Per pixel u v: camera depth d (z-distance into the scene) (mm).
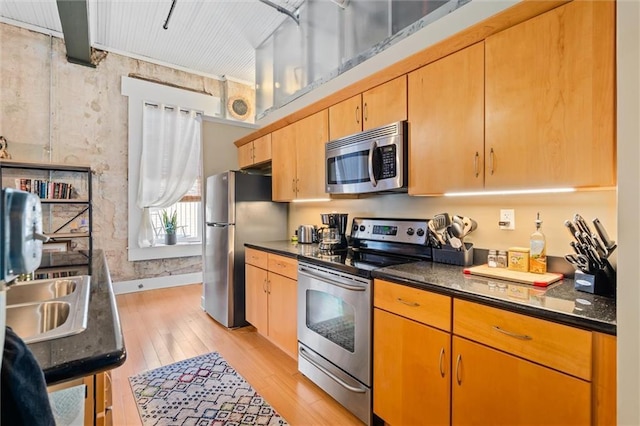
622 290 896
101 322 916
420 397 1485
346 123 2305
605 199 1429
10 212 500
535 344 1121
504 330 1199
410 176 1881
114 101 4250
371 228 2412
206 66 4750
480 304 1270
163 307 3762
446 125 1697
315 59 3309
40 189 3604
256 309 2906
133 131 4348
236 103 5117
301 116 2754
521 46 1408
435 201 2127
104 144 4184
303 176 2740
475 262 1878
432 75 1763
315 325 2148
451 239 1837
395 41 2469
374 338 1718
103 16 3531
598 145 1200
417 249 2082
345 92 2289
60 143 3904
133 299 4066
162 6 3389
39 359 698
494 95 1503
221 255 3217
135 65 4422
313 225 3094
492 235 1823
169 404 1938
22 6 3369
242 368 2371
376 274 1703
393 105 1971
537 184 1361
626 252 887
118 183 4281
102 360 722
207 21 3674
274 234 3404
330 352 1993
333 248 2504
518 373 1162
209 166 3707
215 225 3338
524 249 1601
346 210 2818
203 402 1962
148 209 4438
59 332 839
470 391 1303
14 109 3635
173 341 2838
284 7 3486
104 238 4195
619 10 901
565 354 1052
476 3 1911
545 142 1337
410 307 1531
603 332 977
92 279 1491
